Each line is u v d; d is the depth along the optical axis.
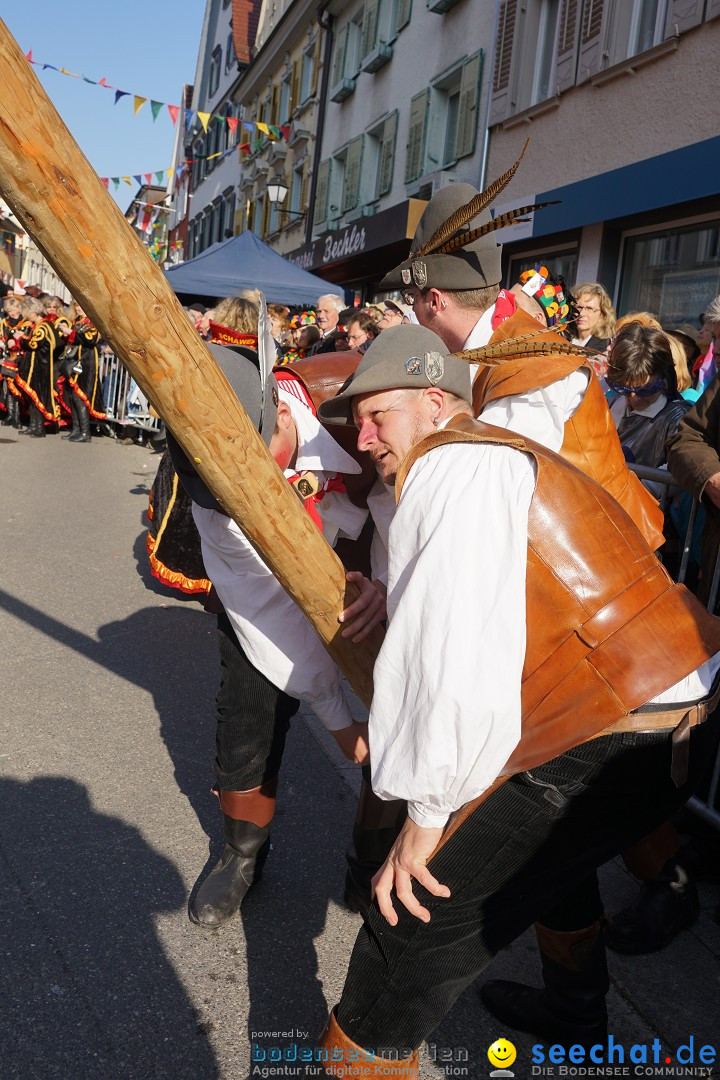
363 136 16.80
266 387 1.83
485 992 2.20
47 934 2.41
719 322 3.14
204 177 32.66
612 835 1.61
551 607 1.47
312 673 2.05
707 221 8.12
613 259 9.45
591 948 2.02
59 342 12.44
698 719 1.58
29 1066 1.98
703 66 8.05
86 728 3.66
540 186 10.44
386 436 1.65
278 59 23.36
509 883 1.56
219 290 11.83
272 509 1.41
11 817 2.96
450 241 2.12
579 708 1.47
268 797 2.54
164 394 1.24
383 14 15.83
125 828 2.95
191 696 4.06
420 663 1.36
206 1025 2.14
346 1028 1.58
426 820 1.42
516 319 2.19
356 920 2.57
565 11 9.92
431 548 1.39
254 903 2.62
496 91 11.35
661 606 1.53
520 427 1.96
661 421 3.66
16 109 1.00
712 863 2.82
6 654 4.41
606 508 1.53
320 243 16.20
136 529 7.23
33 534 6.81
